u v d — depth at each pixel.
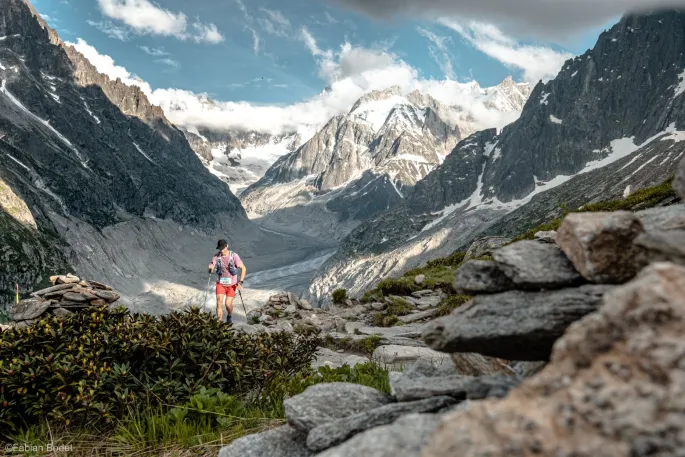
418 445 2.83
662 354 1.97
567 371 2.26
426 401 3.56
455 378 3.75
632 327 2.16
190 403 6.57
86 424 6.55
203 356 7.65
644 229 3.14
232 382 7.81
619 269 3.10
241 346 8.47
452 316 3.58
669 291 2.17
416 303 18.95
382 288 21.19
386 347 12.37
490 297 3.55
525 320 3.17
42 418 6.69
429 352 11.73
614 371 2.08
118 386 6.62
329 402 4.43
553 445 1.96
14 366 6.80
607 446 1.87
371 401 4.43
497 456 2.01
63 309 11.52
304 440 4.45
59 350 7.60
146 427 6.41
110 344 7.48
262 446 4.48
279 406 7.02
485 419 2.20
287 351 9.05
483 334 3.21
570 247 3.43
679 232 2.91
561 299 3.18
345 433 3.58
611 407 1.96
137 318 9.08
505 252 3.71
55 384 6.70
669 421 1.80
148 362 7.46
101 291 12.27
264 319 18.62
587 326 2.31
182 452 5.80
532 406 2.19
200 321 8.49
